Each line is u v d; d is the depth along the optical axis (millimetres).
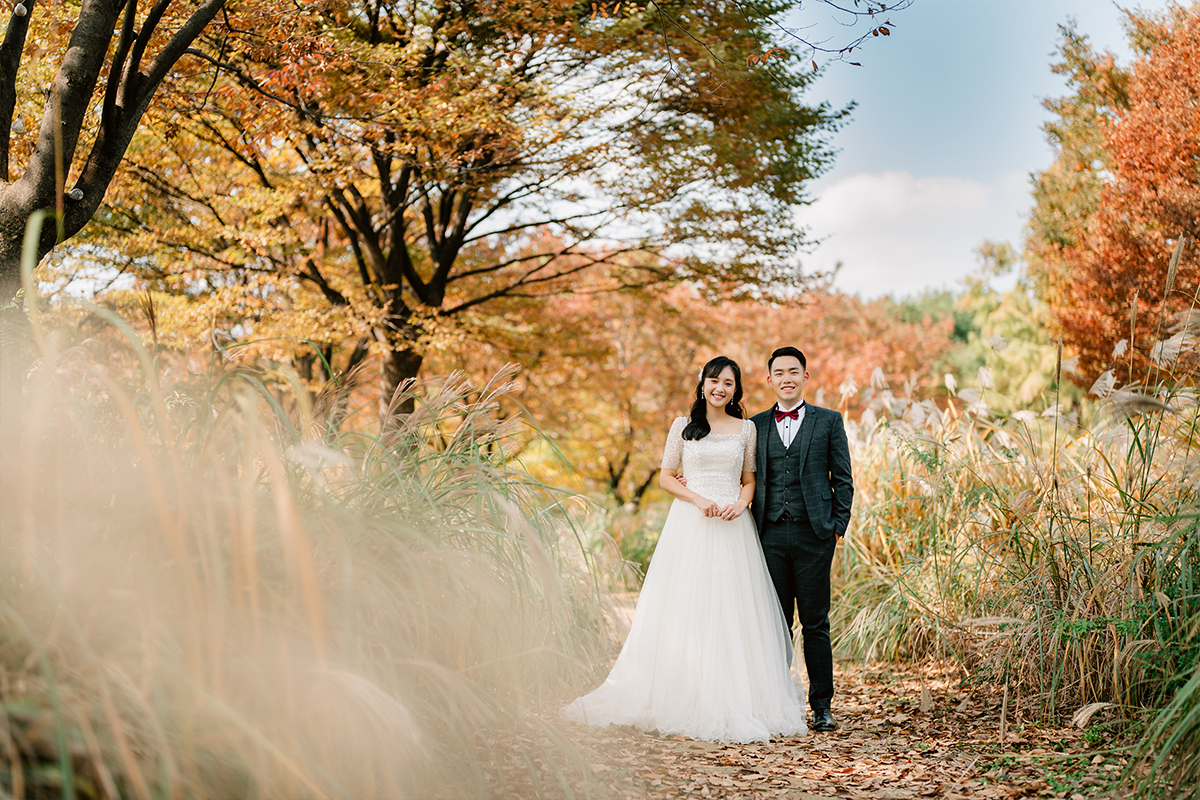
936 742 3748
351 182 9922
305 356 12398
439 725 2484
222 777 1691
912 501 6293
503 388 3693
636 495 20234
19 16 4414
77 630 1671
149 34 4562
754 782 3176
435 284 12539
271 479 2555
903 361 25562
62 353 2619
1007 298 25688
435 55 10047
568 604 4027
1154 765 2449
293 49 6949
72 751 1530
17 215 4137
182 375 2902
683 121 10852
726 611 4090
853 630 6027
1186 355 3953
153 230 10992
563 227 12547
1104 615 3932
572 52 10398
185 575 1753
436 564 2754
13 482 2088
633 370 18938
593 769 3010
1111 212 11852
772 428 4461
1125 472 4301
